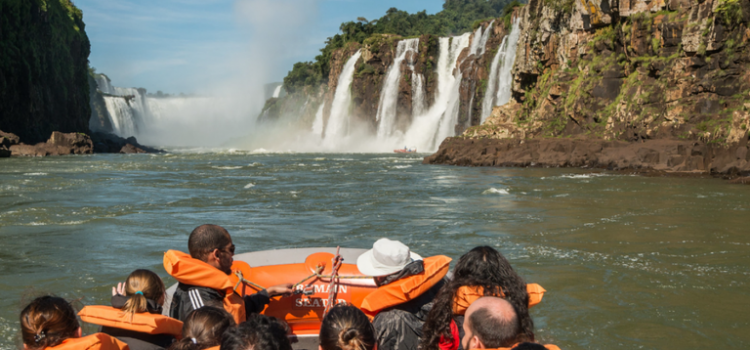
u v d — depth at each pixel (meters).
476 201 17.48
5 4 62.44
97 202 17.30
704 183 22.61
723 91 32.75
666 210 15.08
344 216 14.48
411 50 78.06
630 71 39.81
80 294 7.57
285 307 4.41
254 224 13.23
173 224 13.20
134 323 3.61
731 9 32.38
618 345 5.70
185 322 3.35
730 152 26.12
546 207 15.89
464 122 67.81
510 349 2.67
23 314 3.25
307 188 21.86
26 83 65.19
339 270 4.54
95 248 10.45
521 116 52.03
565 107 43.94
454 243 10.88
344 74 90.62
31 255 9.84
